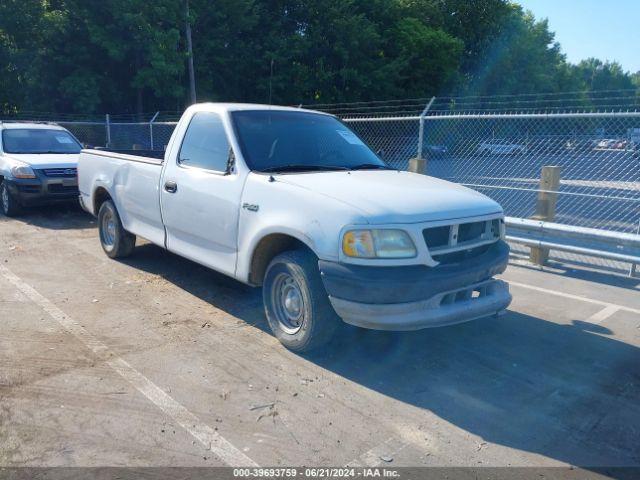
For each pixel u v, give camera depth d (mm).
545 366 4477
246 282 4844
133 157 6555
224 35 33750
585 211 13539
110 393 3877
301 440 3391
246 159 4918
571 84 56188
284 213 4355
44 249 7906
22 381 4012
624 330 5305
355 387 4051
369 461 3205
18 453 3191
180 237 5730
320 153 5355
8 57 27859
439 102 41844
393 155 15773
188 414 3641
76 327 5027
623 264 7676
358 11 40094
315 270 4273
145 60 30906
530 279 7078
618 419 3713
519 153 14945
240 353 4551
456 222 4184
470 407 3818
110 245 7320
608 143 12109
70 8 28344
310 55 36844
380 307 3867
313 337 4324
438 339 4953
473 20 48812
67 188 10320
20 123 11750
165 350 4582
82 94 28703
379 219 3922
